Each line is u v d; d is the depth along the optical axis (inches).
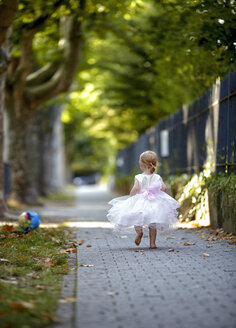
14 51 809.5
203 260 298.0
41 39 867.4
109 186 2235.5
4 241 386.6
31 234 426.6
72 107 1515.7
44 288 234.8
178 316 187.6
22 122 903.7
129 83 1099.9
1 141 616.7
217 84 479.2
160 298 213.6
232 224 384.8
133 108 1178.0
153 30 647.1
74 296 220.1
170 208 345.4
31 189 965.8
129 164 1304.1
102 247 367.6
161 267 280.5
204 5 447.8
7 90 848.9
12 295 213.3
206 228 458.6
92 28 826.2
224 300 208.4
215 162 483.8
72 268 285.3
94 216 701.9
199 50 497.7
